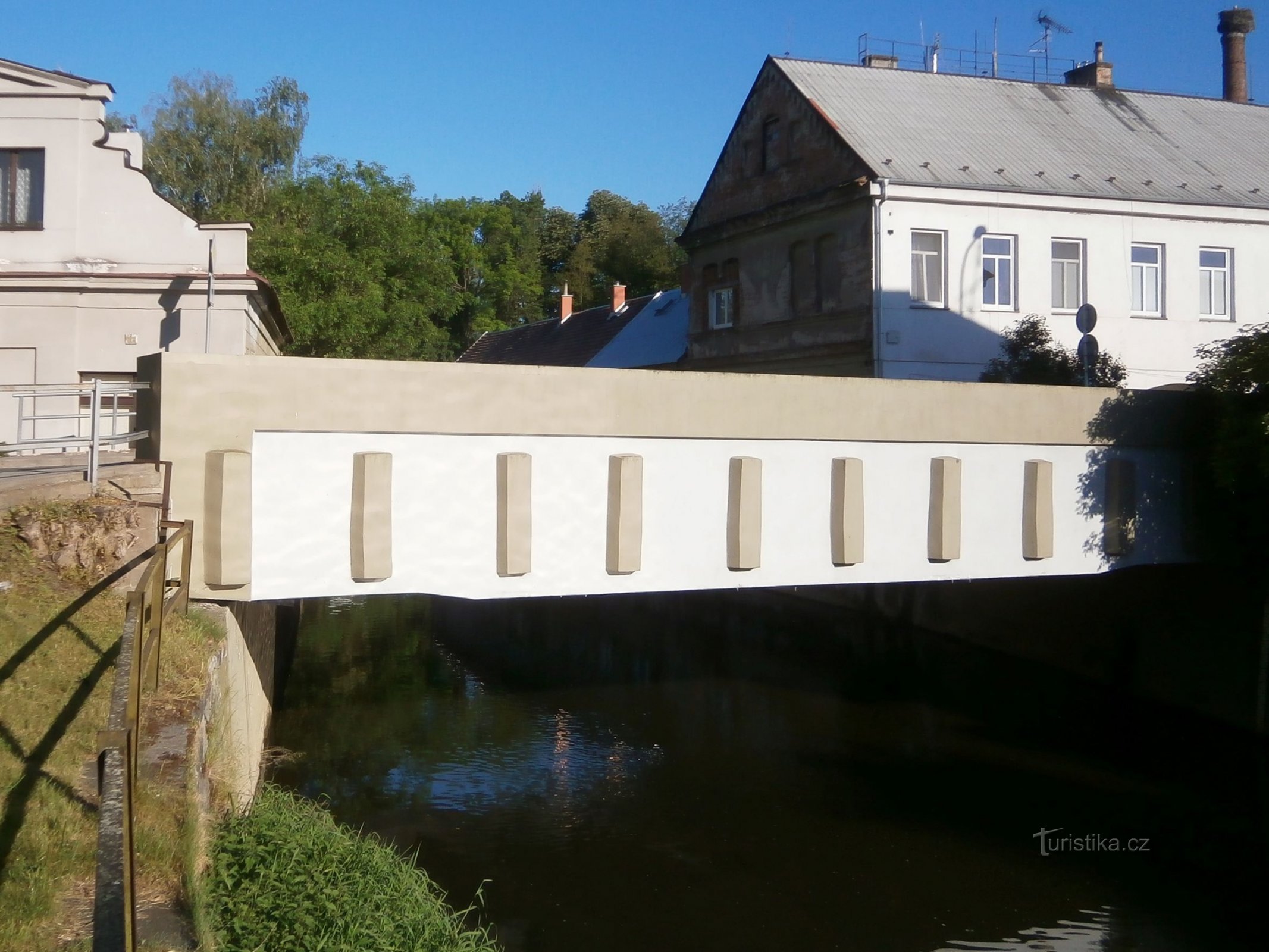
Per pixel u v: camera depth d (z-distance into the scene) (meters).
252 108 43.88
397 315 33.31
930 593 24.48
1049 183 24.03
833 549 12.50
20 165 17.89
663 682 21.17
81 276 17.58
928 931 10.61
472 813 13.59
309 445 10.33
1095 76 30.20
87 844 5.46
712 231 28.17
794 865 12.17
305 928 6.79
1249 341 14.40
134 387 9.88
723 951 10.09
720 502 11.97
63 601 8.41
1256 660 16.08
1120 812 14.03
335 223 34.22
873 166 22.77
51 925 4.76
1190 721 17.34
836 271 23.97
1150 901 11.36
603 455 11.45
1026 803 14.27
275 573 10.20
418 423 10.64
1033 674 21.00
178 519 9.88
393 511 10.59
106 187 17.97
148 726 7.19
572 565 11.31
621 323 38.09
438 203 55.88
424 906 7.98
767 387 12.10
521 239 64.06
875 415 12.67
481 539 10.94
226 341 18.02
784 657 23.36
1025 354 20.67
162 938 4.90
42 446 9.23
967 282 23.30
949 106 26.64
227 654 9.34
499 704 19.31
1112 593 19.11
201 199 42.31
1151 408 14.36
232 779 8.64
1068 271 24.23
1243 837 13.13
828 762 16.03
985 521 13.41
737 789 14.70
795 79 25.67
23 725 6.56
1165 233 24.75
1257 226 25.38
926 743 17.06
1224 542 14.80
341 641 25.02
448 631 26.42
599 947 10.10
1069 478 13.96
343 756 15.76
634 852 12.46
